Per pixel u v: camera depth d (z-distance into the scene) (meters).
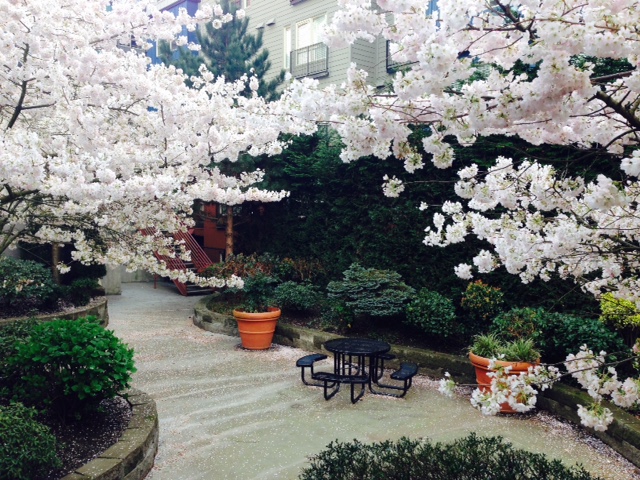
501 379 2.47
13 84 4.25
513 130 2.67
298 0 12.30
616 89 2.19
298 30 12.60
